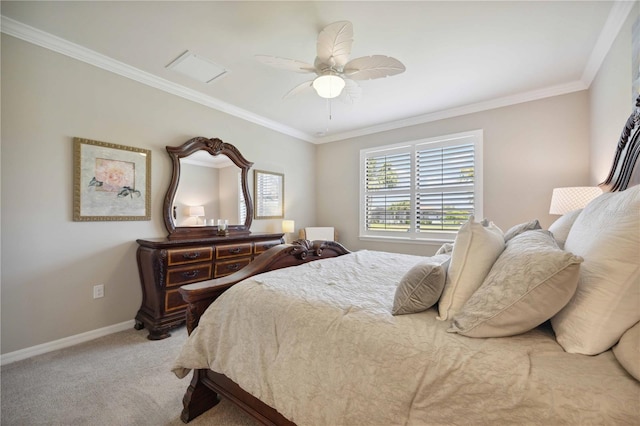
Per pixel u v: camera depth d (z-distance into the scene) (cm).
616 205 95
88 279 243
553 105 308
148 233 282
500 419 72
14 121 208
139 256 266
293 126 438
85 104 242
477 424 75
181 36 221
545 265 84
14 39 207
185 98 314
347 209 476
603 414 62
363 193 458
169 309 251
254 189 397
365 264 205
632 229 79
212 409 151
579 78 284
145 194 279
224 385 141
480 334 90
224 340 134
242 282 151
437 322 104
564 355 79
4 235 204
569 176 299
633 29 177
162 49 239
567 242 121
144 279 265
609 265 80
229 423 142
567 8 190
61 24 206
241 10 193
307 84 234
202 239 281
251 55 247
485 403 75
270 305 126
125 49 238
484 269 110
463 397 78
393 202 428
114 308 257
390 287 149
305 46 234
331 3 186
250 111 377
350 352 99
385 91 314
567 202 245
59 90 229
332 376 100
